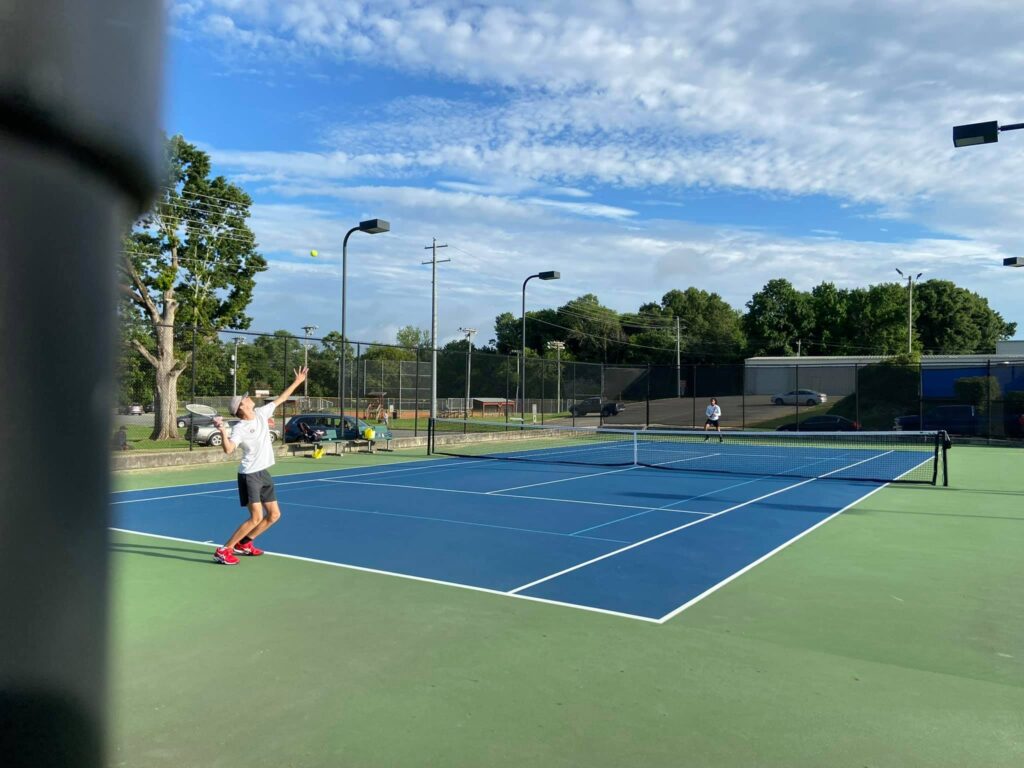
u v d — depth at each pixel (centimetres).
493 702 450
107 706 60
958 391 3069
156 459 1752
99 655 59
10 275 50
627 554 863
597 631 583
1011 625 609
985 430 2973
